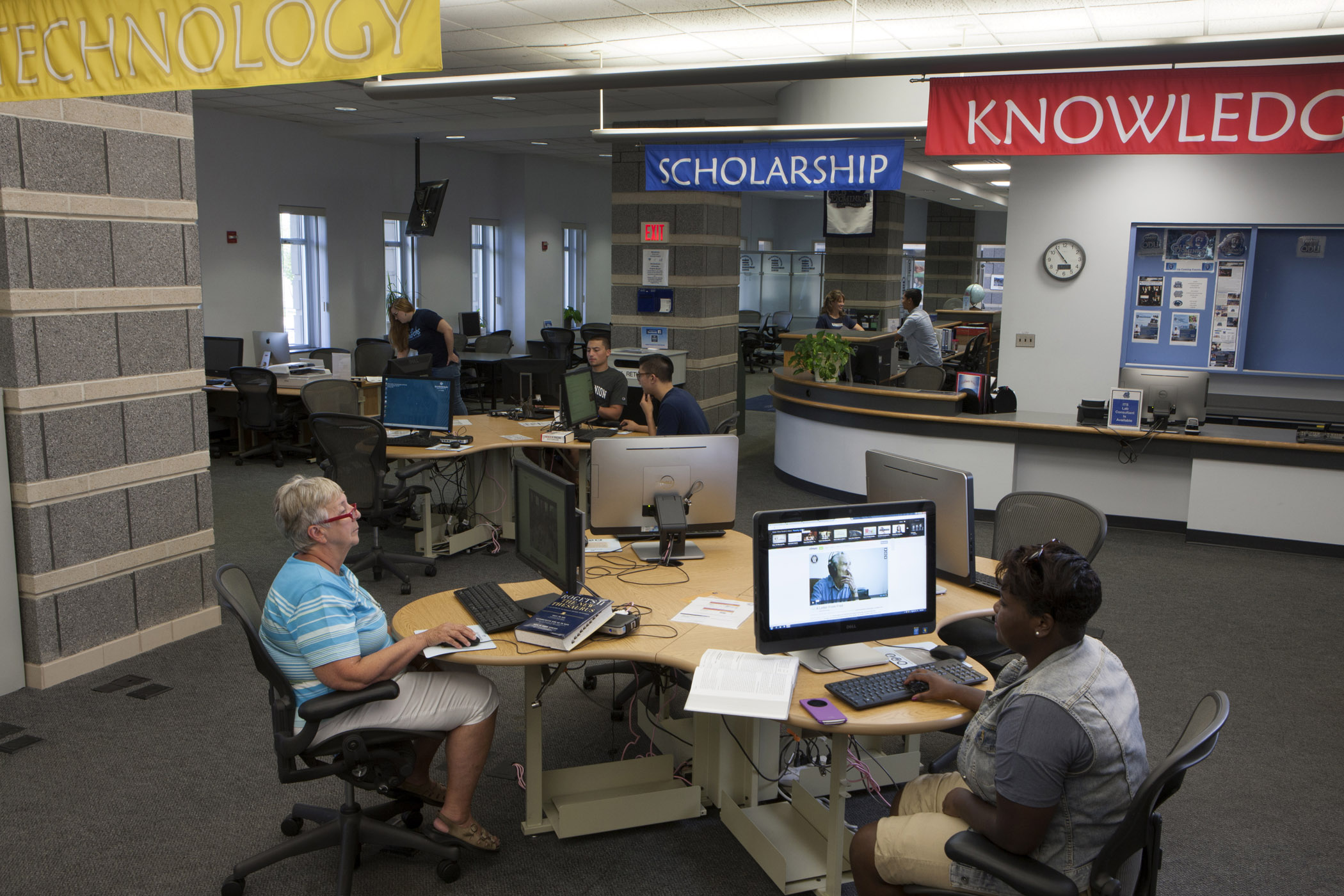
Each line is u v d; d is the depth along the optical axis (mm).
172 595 4266
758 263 19125
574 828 2818
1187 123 4168
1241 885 2648
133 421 4027
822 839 2699
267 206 10016
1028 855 1853
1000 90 4434
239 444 8164
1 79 2947
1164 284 7254
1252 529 5988
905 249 19531
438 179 12398
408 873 2674
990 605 2953
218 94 8484
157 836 2826
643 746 3402
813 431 7352
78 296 3760
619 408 6227
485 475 5965
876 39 6121
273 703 2471
